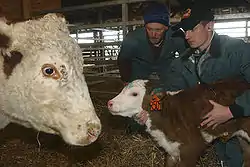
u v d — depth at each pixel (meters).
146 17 1.07
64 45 0.64
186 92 1.01
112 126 1.46
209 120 0.93
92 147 1.24
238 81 0.99
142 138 1.27
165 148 1.03
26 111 0.66
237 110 0.89
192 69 1.02
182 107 0.98
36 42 0.62
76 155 1.20
